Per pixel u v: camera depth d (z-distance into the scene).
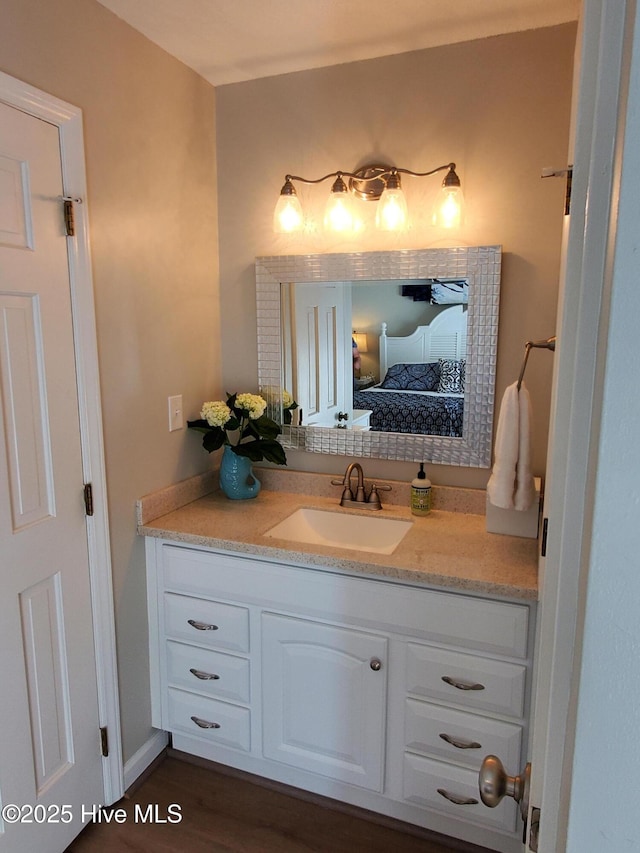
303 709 1.81
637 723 0.40
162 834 1.76
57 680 1.63
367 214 2.02
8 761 1.48
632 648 0.40
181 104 1.99
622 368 0.38
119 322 1.77
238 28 1.75
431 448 2.04
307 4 1.62
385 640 1.67
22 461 1.48
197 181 2.10
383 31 1.77
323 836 1.77
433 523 1.94
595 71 0.54
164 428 2.01
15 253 1.41
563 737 0.52
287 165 2.10
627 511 0.39
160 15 1.68
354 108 1.99
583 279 0.48
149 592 1.96
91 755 1.77
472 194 1.89
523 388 1.72
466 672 1.59
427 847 1.73
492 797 0.69
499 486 1.74
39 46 1.44
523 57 1.78
